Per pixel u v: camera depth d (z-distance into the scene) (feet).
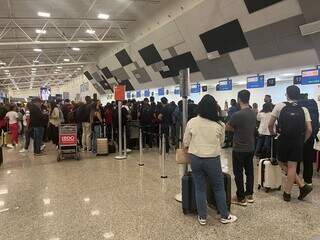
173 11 41.16
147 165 24.66
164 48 47.83
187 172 14.35
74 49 74.08
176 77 51.65
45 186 18.76
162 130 31.04
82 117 32.27
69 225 12.73
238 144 14.33
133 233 11.87
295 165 15.02
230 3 31.65
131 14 47.19
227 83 42.50
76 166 24.70
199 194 12.58
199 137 12.33
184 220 13.07
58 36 60.13
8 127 37.96
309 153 16.93
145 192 17.13
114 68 72.54
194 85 50.21
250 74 38.22
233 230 11.96
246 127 14.17
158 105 34.47
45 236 11.75
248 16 31.27
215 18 34.83
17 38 59.77
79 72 118.93
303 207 14.39
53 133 34.50
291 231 11.78
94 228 12.39
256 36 32.55
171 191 17.29
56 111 34.40
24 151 33.30
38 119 30.60
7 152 32.83
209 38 38.06
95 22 51.47
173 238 11.37
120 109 28.17
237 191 14.73
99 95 99.09
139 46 54.03
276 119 15.89
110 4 42.11
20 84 161.27
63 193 17.21
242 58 36.76
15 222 13.16
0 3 39.42
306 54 29.48
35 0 39.06
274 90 48.55
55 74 116.26
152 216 13.56
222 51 38.24
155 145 36.19
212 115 12.41
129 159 27.55
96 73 88.17
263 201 15.29
